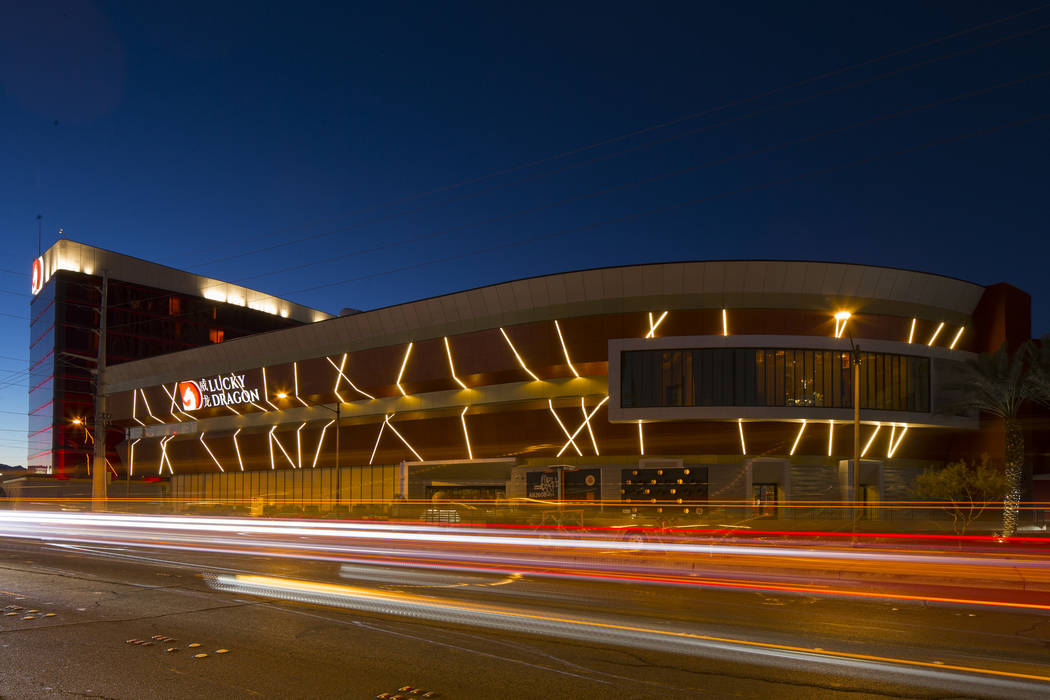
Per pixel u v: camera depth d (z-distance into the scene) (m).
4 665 8.23
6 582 14.85
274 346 62.56
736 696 7.12
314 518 47.00
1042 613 12.20
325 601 12.40
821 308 44.41
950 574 16.58
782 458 43.94
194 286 111.12
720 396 42.84
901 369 44.62
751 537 30.58
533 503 45.25
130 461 76.56
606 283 46.00
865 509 44.53
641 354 44.16
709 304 44.78
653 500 44.66
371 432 56.25
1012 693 7.29
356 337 57.03
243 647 9.05
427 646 9.08
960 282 47.41
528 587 14.33
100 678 7.70
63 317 97.00
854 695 7.17
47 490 89.19
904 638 9.84
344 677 7.74
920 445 47.16
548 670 8.01
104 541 26.09
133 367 75.25
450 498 52.41
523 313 48.62
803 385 43.03
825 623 10.85
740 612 11.71
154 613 11.28
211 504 60.41
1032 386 40.47
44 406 97.69
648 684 7.49
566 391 48.66
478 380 51.38
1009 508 40.22
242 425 67.31
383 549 22.72
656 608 11.94
